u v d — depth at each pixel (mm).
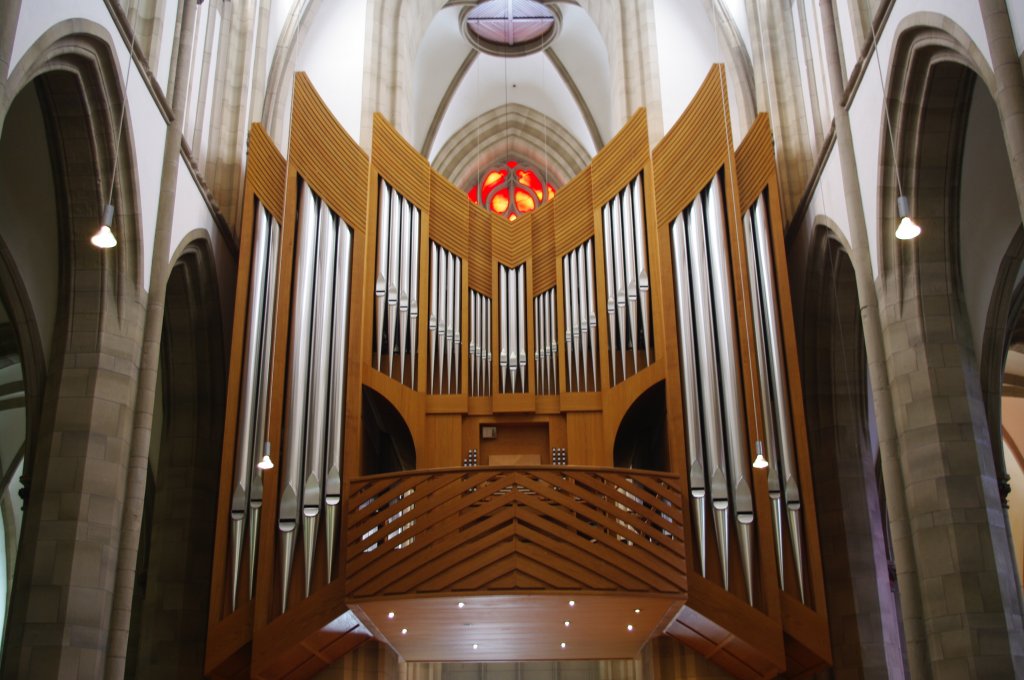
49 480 12516
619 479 15367
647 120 20734
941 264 13320
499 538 14477
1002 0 10180
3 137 13500
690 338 16703
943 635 11961
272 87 20328
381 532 14844
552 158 29156
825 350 17531
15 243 13719
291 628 14719
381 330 17438
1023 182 9500
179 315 17062
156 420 20469
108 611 12500
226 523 15289
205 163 17781
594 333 18203
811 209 16906
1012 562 12234
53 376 13008
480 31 26688
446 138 28797
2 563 23094
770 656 14586
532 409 17891
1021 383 22281
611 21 22688
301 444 15766
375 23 21734
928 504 12492
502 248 19516
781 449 15688
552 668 29969
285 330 16203
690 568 15172
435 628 16375
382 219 18281
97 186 13242
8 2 9805
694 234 17328
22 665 11734
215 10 18406
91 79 12617
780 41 18797
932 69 12461
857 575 16500
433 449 17578
